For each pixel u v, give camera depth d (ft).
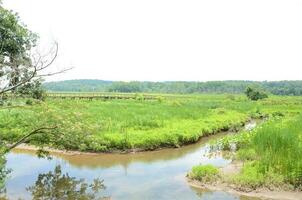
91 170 74.28
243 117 166.81
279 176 58.85
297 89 570.87
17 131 72.84
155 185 63.41
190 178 65.31
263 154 63.77
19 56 59.67
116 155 87.56
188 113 146.82
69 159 83.35
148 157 86.33
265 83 646.74
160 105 190.39
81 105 67.10
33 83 63.10
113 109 149.07
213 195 57.21
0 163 55.36
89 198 57.16
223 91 617.62
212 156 86.84
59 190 61.16
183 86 647.97
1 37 69.26
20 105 59.41
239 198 55.62
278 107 222.28
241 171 65.72
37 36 73.00
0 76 53.21
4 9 69.26
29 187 62.80
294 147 62.08
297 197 54.60
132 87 613.52
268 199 54.70
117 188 62.13
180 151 93.35
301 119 112.88
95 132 64.54
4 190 61.16
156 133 98.84
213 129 123.13
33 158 84.17
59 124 59.36
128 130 101.45
